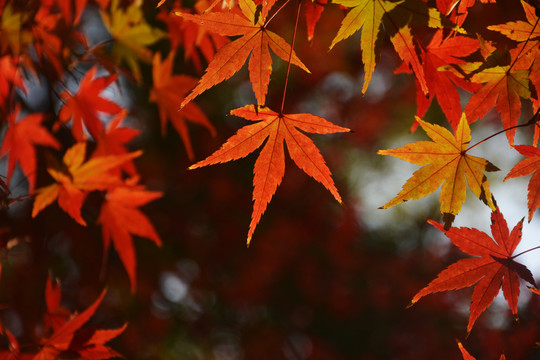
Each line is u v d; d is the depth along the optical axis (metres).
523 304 5.24
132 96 7.09
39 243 4.79
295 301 8.17
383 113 8.53
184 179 7.50
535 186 1.45
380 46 1.31
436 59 1.58
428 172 1.42
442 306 8.21
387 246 9.33
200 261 7.54
